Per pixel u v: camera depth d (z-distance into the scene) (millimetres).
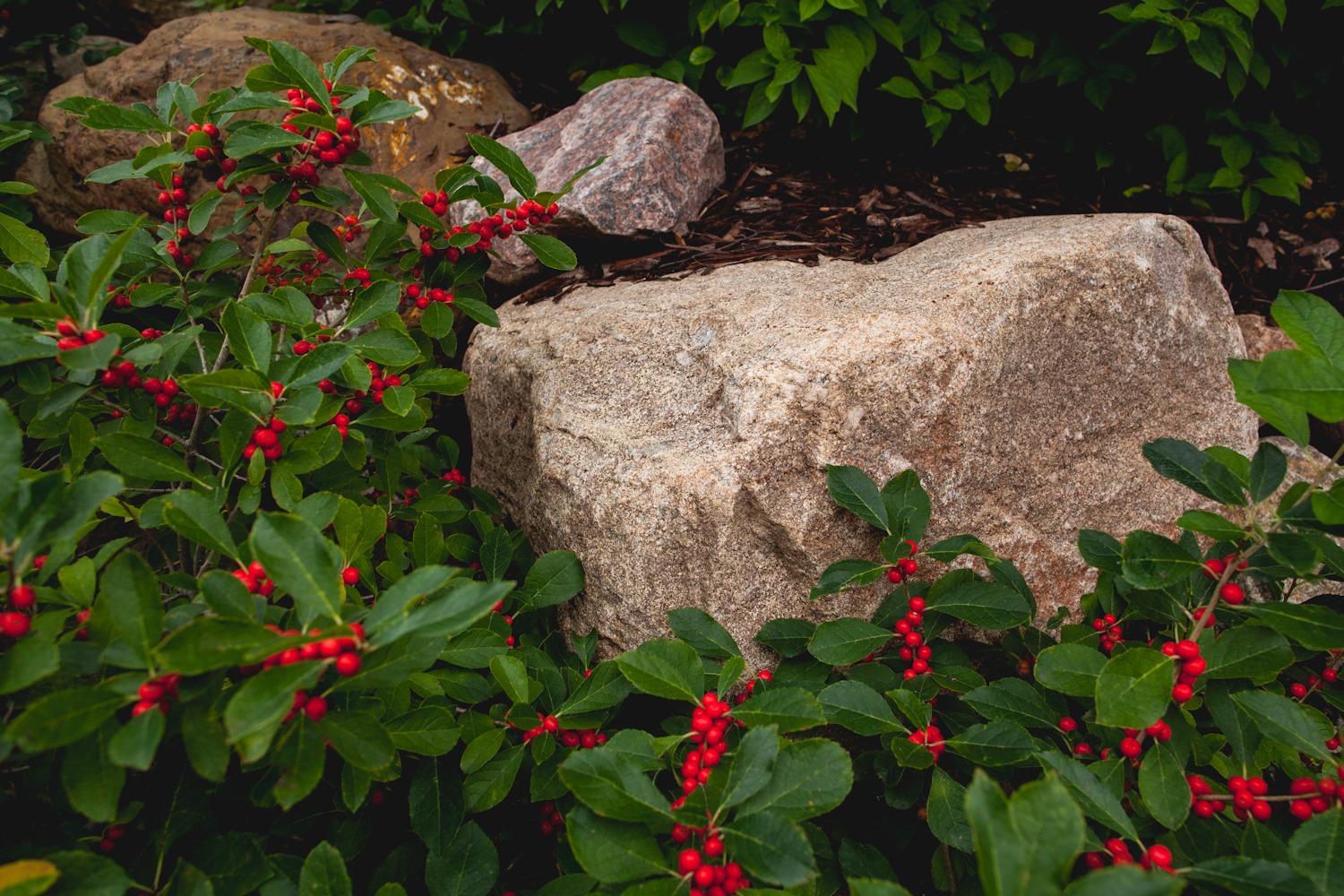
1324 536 1746
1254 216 3615
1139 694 1464
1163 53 3482
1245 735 1614
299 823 1774
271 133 1834
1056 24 3738
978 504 2230
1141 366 2486
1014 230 2730
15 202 3635
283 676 1117
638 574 2070
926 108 3502
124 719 1441
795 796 1372
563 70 4375
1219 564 1647
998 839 1031
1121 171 3729
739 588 2061
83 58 4336
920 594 2080
